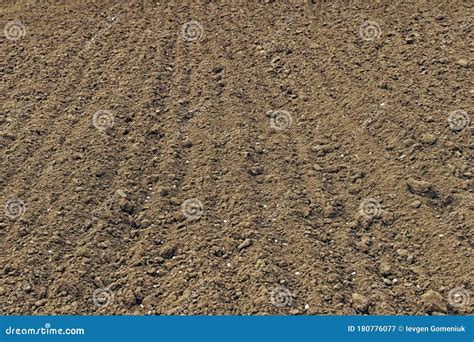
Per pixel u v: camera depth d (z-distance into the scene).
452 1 9.04
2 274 5.32
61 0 10.59
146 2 10.21
